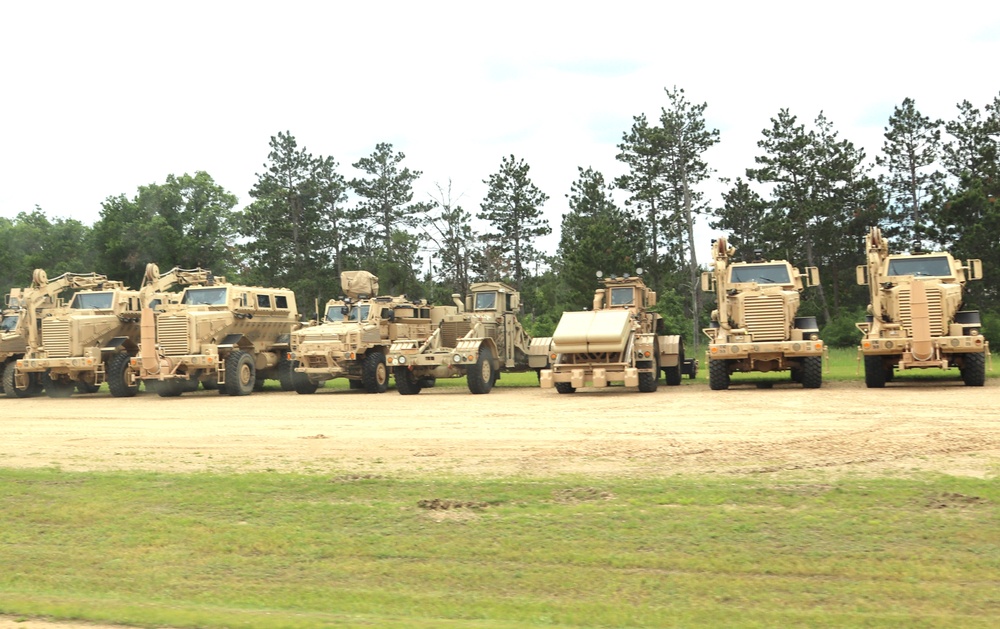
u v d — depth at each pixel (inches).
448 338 1015.6
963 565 271.1
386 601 260.4
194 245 2209.6
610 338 847.7
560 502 360.2
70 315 1127.6
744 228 2272.4
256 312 1136.8
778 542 297.4
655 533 312.5
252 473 440.8
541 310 2320.4
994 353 1592.0
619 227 2049.7
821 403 687.7
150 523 349.7
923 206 1940.2
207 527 341.1
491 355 979.9
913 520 314.8
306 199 2294.5
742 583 264.2
